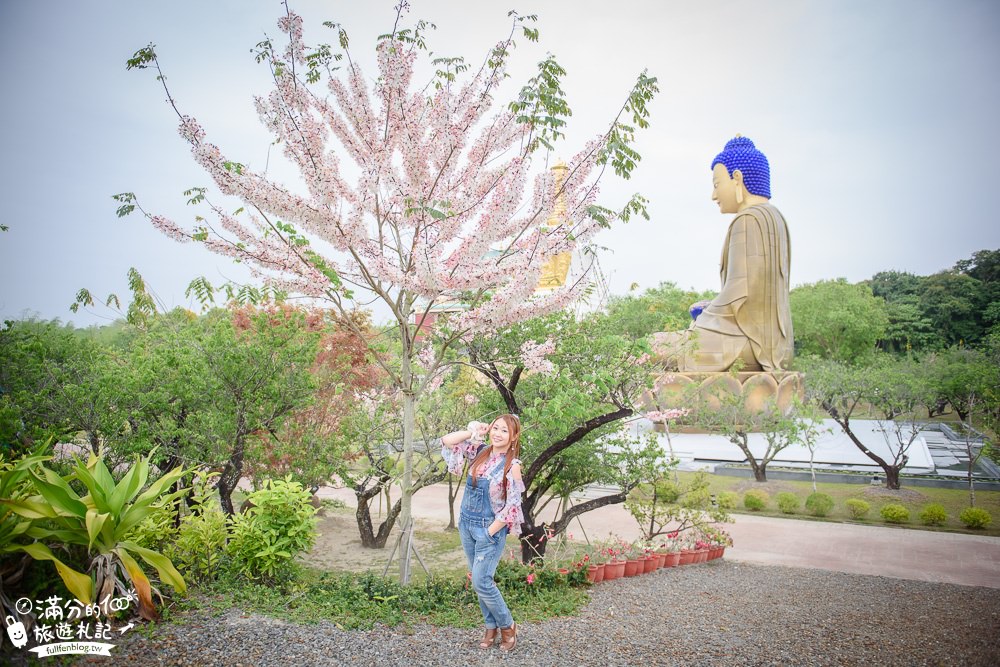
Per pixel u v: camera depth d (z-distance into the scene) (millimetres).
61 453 8320
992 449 15062
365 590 6125
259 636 4742
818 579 9156
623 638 5320
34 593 4758
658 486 12180
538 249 5535
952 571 10688
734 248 26031
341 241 5676
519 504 4758
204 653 4414
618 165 5746
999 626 6539
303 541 6531
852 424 26719
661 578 8430
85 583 4473
